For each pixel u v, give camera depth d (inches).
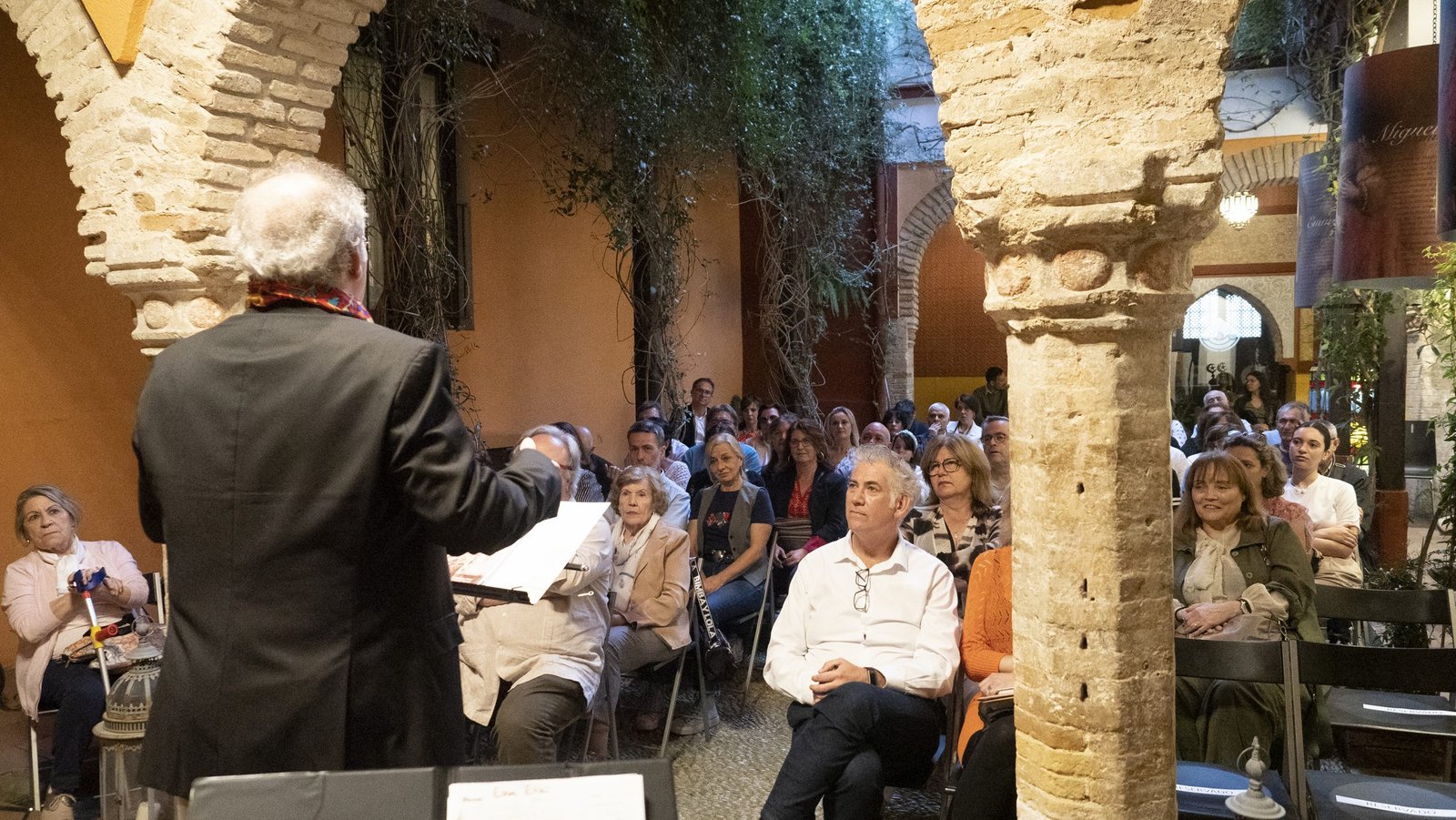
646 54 340.2
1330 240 281.7
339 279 71.1
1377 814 116.1
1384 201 190.7
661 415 351.9
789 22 415.8
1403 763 174.6
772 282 459.5
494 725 159.9
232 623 66.7
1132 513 91.8
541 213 339.0
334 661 66.6
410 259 273.7
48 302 226.8
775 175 442.0
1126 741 92.3
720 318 456.4
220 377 67.8
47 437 226.7
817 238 461.4
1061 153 87.4
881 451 157.9
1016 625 98.2
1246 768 112.4
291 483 66.2
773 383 470.6
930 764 143.9
